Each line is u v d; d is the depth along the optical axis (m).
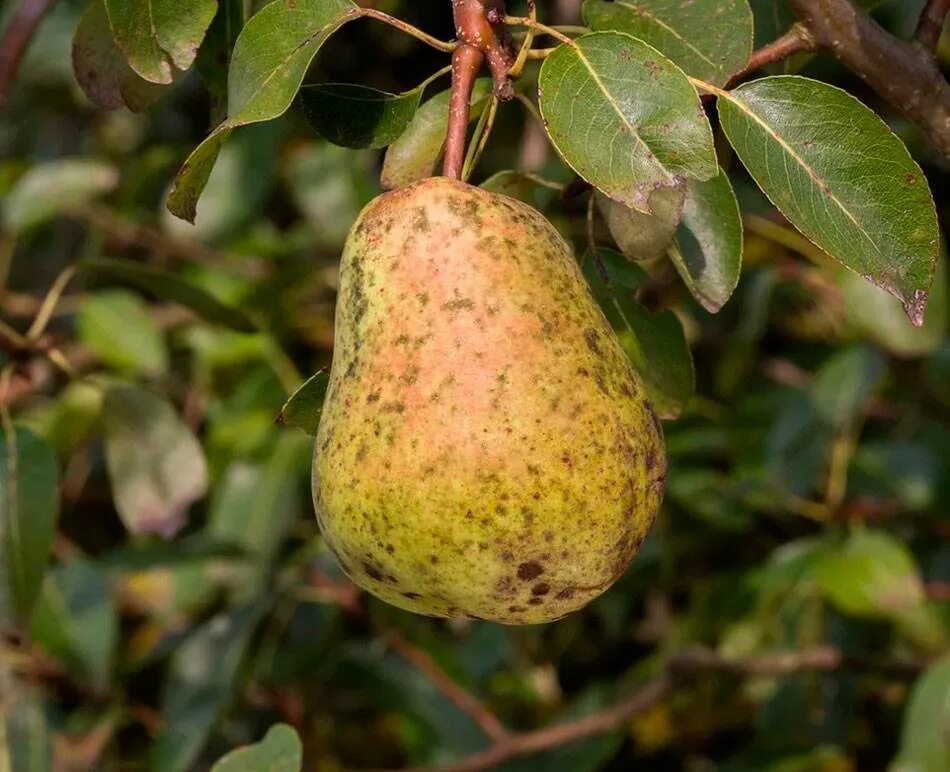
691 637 0.97
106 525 1.22
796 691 0.95
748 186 1.01
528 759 0.92
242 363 1.08
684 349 0.72
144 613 1.09
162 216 1.14
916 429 1.03
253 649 0.90
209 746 1.00
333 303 1.13
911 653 0.94
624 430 0.64
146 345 1.05
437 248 0.65
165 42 0.68
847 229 0.66
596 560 0.64
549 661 1.06
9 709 0.90
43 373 0.90
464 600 0.64
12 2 1.14
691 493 0.96
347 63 1.18
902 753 0.82
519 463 0.63
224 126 0.65
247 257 1.11
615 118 0.64
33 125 1.39
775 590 0.92
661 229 0.69
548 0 0.96
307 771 0.98
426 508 0.63
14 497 0.80
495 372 0.64
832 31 0.69
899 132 1.01
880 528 0.98
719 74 0.68
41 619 0.94
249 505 0.99
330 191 1.07
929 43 0.69
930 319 0.91
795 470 0.94
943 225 1.09
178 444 0.86
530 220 0.66
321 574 0.95
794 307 1.11
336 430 0.65
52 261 1.34
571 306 0.65
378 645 0.98
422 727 0.95
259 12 0.66
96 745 0.95
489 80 0.69
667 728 1.02
